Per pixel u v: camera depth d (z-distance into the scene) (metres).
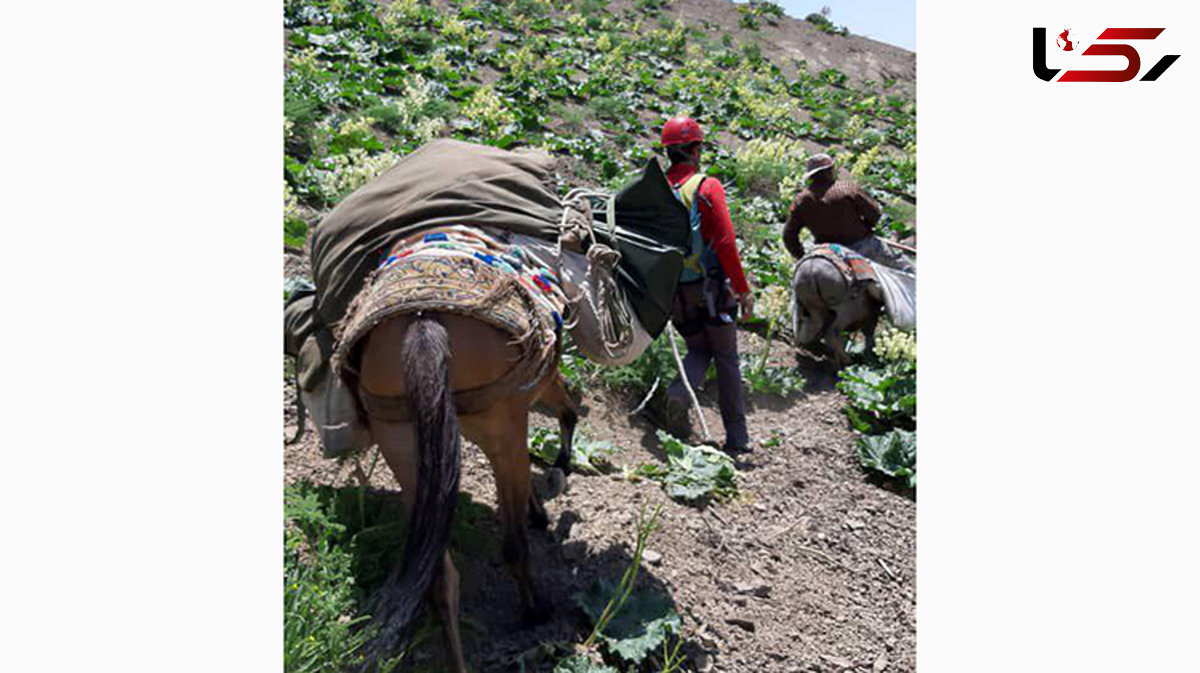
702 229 5.13
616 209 3.94
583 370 5.63
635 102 14.46
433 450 2.55
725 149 13.05
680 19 23.75
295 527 3.38
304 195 6.71
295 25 12.20
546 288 3.21
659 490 4.70
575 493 4.39
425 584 2.44
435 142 3.56
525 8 18.97
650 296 3.84
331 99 9.22
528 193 3.46
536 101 12.63
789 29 25.61
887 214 11.76
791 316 7.59
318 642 2.65
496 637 3.28
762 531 4.67
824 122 17.42
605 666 3.17
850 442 6.06
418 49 13.34
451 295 2.78
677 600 3.78
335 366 2.90
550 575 3.67
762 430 6.06
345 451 3.36
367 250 3.16
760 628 3.82
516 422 2.99
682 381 5.46
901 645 4.01
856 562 4.64
